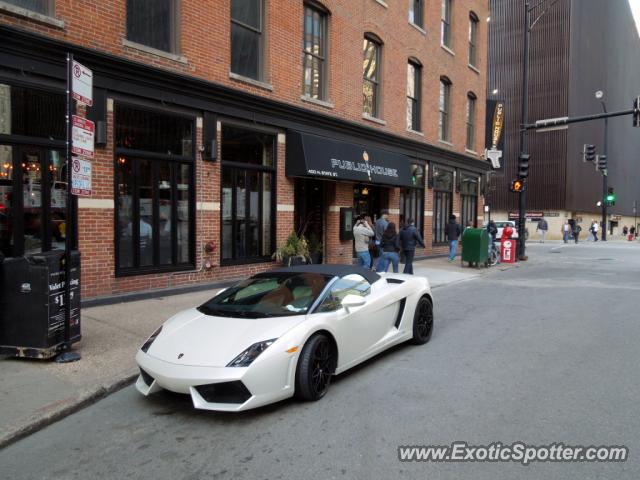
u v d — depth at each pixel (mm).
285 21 11828
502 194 41594
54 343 5535
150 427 4105
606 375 5297
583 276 14422
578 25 40125
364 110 15039
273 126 11578
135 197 9000
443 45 18812
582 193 43156
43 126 7758
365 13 14539
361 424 4074
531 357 6004
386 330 5871
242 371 4031
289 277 5648
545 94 39625
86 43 8141
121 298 8648
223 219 10664
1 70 7219
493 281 13352
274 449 3664
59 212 8016
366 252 12148
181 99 9453
